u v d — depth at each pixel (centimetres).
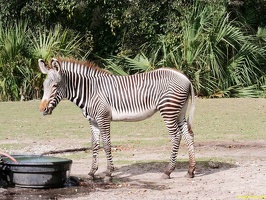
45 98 1165
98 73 1195
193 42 2725
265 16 3075
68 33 2897
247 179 1150
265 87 2797
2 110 2300
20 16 2991
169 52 2802
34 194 1038
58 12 3039
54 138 1706
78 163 1348
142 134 1767
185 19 2812
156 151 1477
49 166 1074
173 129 1169
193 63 2733
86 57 2914
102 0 2986
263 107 2300
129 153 1457
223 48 2831
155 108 1180
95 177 1198
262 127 1867
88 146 1568
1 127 1903
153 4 2927
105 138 1170
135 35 2966
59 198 1009
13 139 1691
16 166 1078
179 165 1300
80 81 1181
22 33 2783
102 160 1378
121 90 1179
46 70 1174
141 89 1177
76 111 2262
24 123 1988
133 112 1181
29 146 1575
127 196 1023
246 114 2133
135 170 1259
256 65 2888
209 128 1856
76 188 1093
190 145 1189
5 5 2952
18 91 2727
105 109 1173
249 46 2797
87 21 3067
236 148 1513
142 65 2769
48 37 2800
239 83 2767
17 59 2717
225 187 1087
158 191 1062
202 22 2772
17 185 1088
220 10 2808
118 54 2912
